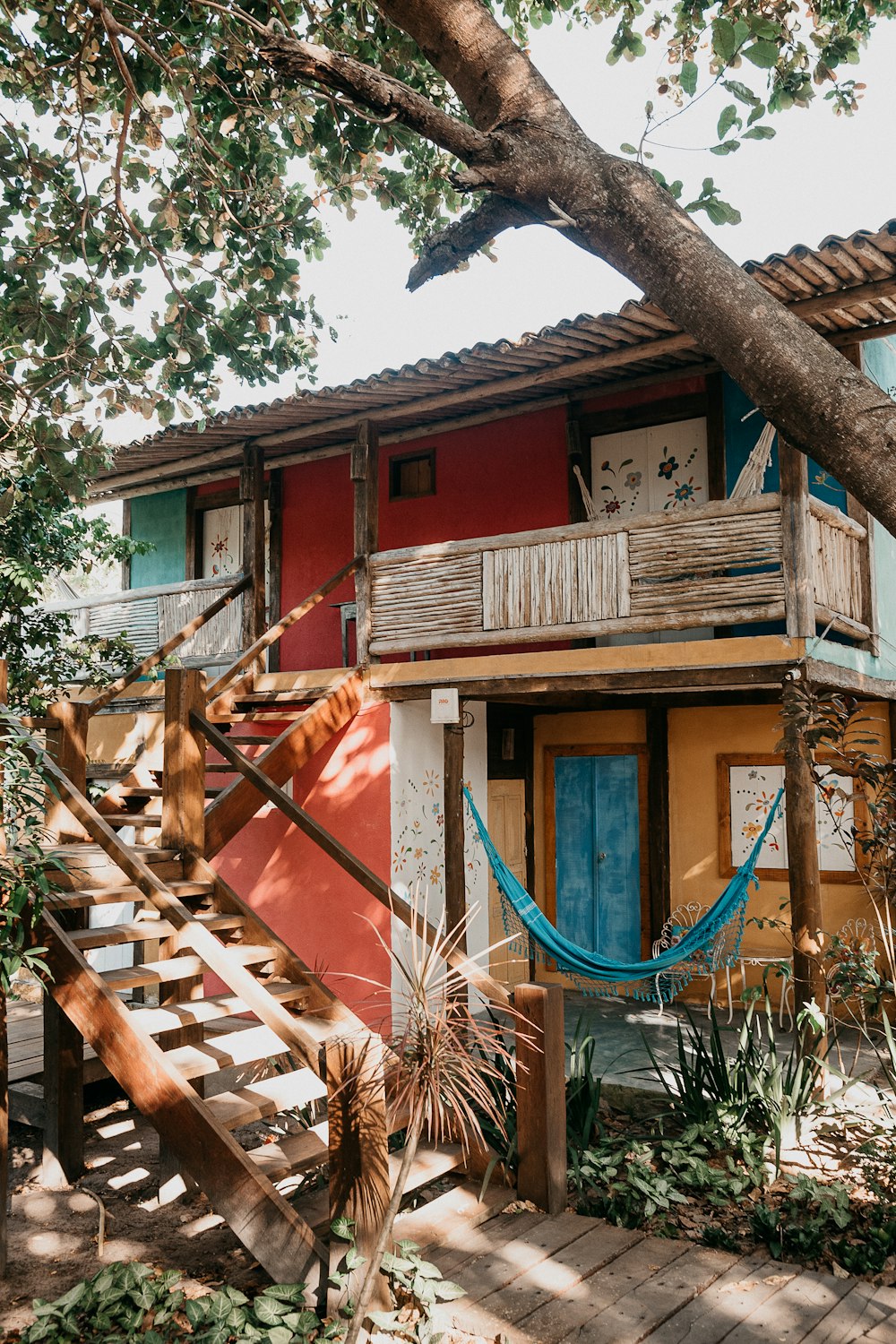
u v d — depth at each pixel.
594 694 8.95
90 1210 4.85
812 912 5.88
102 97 6.54
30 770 4.23
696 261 2.75
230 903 5.36
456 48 3.22
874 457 2.44
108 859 5.14
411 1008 3.81
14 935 4.16
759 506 6.43
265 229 6.23
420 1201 4.77
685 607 6.70
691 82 3.08
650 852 9.04
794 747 5.96
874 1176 4.68
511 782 9.73
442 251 3.67
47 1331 3.50
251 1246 3.76
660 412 8.56
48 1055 5.27
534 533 7.39
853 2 6.45
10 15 6.01
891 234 4.99
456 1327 3.57
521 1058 4.74
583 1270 4.02
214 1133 3.85
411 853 8.24
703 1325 3.59
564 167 3.03
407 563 8.13
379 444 9.72
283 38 3.32
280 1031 4.36
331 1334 3.44
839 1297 3.80
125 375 6.01
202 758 5.74
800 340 2.58
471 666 7.66
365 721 8.27
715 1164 5.00
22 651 8.91
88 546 9.55
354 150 6.20
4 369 5.87
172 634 10.02
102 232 6.09
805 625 6.18
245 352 6.31
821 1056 5.59
